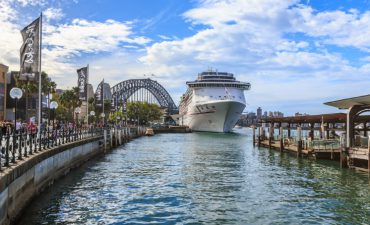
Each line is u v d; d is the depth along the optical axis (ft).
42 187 82.02
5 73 255.91
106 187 93.86
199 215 68.03
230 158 170.09
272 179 107.45
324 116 164.45
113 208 72.43
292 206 74.64
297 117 184.44
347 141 125.70
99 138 187.73
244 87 423.64
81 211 69.41
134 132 386.32
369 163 105.91
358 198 81.61
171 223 63.00
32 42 100.48
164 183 100.89
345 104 127.75
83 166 136.87
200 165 142.61
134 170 127.24
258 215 67.97
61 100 346.13
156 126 604.08
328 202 77.97
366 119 162.09
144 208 72.90
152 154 192.44
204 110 426.10
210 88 420.77
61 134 129.80
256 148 231.50
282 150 185.26
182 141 319.27
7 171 52.95
